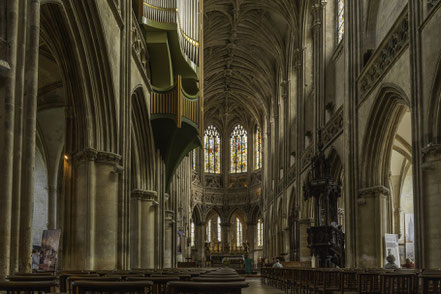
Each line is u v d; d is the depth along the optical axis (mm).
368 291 9742
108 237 16250
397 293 8484
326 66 29844
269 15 43094
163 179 25375
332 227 22359
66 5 14531
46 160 27656
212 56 49250
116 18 17797
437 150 14664
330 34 30297
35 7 10336
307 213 34656
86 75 15969
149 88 22750
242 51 49188
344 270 11508
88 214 15914
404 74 17312
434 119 14969
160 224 25109
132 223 23062
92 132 16344
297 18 38000
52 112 26453
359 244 21438
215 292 4605
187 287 4586
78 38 15336
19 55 9930
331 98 29016
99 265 16109
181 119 23297
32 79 10109
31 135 9945
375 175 21375
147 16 22875
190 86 26438
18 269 9508
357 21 23078
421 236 15047
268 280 25281
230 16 42625
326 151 28281
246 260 43500
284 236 42688
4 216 9250
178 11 23953
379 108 20156
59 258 20609
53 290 8062
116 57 17797
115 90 17375
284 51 44531
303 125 36219
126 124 18328
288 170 41938
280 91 47375
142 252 23266
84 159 16062
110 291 4820
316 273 13844
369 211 21266
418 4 16062
